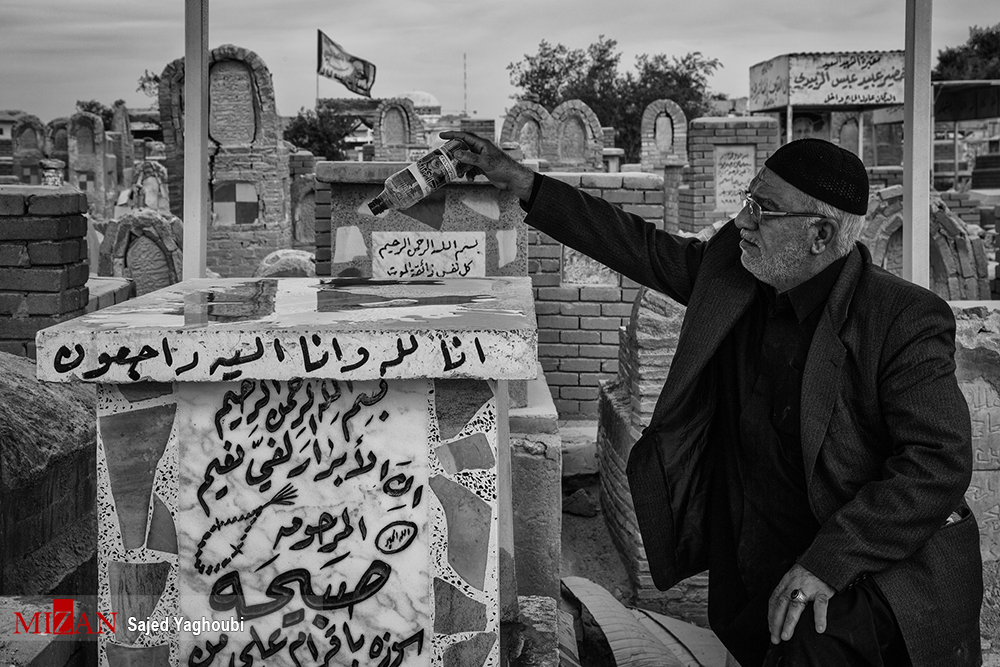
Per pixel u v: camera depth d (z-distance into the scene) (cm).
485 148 284
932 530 224
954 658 233
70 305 487
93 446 336
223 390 222
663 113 2255
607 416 540
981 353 376
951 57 4028
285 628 229
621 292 728
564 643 364
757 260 244
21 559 281
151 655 230
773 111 2034
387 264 471
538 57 4162
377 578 228
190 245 329
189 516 226
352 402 223
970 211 1666
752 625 256
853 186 238
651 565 271
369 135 3306
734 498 262
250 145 1543
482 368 212
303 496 226
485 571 229
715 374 266
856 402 236
